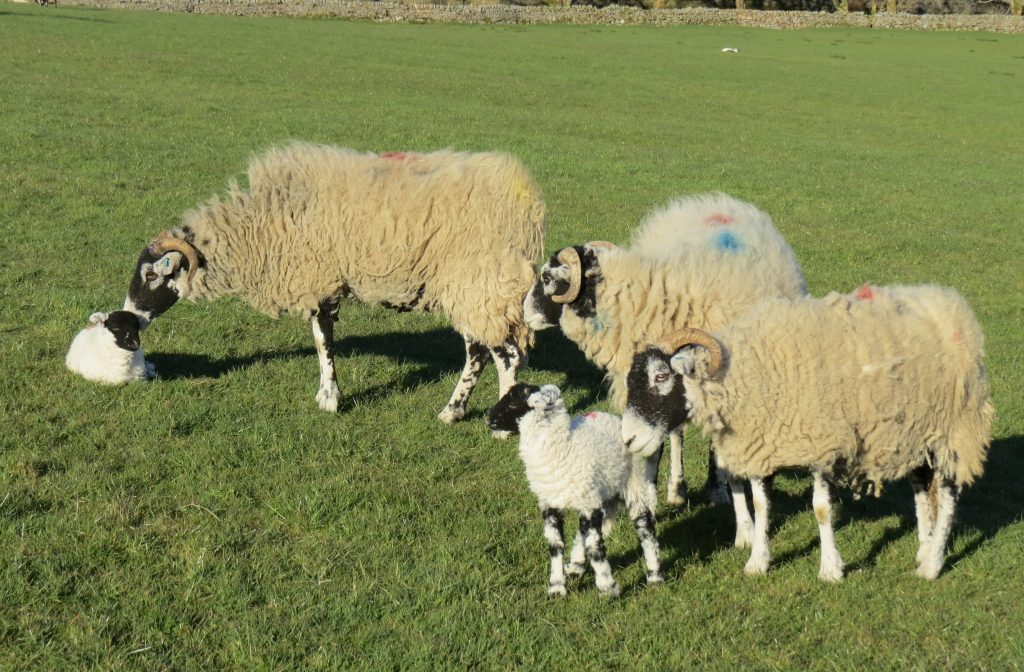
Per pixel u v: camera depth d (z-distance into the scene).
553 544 5.88
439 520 6.84
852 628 5.80
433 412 8.77
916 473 6.56
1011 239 17.06
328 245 8.30
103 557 6.09
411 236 8.21
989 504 7.66
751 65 42.56
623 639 5.62
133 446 7.63
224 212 8.35
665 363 5.76
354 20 53.78
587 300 6.99
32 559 5.95
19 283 11.29
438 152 8.73
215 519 6.64
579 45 46.59
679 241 7.50
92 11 47.09
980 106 34.00
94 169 17.05
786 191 19.81
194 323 10.52
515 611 5.77
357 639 5.46
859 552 6.75
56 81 25.92
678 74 38.16
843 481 6.24
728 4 81.00
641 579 6.27
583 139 24.25
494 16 57.12
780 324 6.02
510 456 7.97
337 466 7.52
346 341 10.53
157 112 23.05
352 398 8.92
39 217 14.06
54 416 8.05
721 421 5.91
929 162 24.45
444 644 5.43
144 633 5.41
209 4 51.94
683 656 5.46
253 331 10.49
